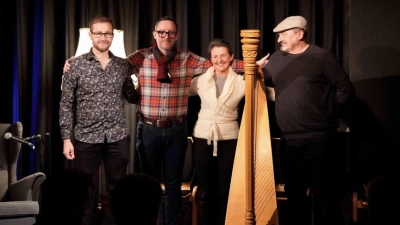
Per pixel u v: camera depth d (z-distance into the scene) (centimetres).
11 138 415
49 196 218
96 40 405
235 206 371
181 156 418
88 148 409
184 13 499
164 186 439
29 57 523
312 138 397
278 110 404
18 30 519
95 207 443
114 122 411
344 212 462
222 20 503
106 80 409
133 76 439
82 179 222
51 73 520
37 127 520
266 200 368
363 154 453
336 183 411
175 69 417
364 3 452
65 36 516
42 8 519
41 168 458
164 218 456
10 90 530
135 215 206
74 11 516
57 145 523
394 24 448
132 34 509
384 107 451
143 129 416
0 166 438
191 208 497
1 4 523
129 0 509
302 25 402
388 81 450
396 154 449
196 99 489
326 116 398
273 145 472
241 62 433
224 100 415
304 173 411
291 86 399
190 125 491
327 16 489
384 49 450
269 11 498
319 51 399
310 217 446
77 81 409
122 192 208
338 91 396
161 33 408
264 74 415
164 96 413
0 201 428
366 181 451
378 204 196
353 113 455
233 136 417
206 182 423
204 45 504
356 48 454
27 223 399
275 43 497
